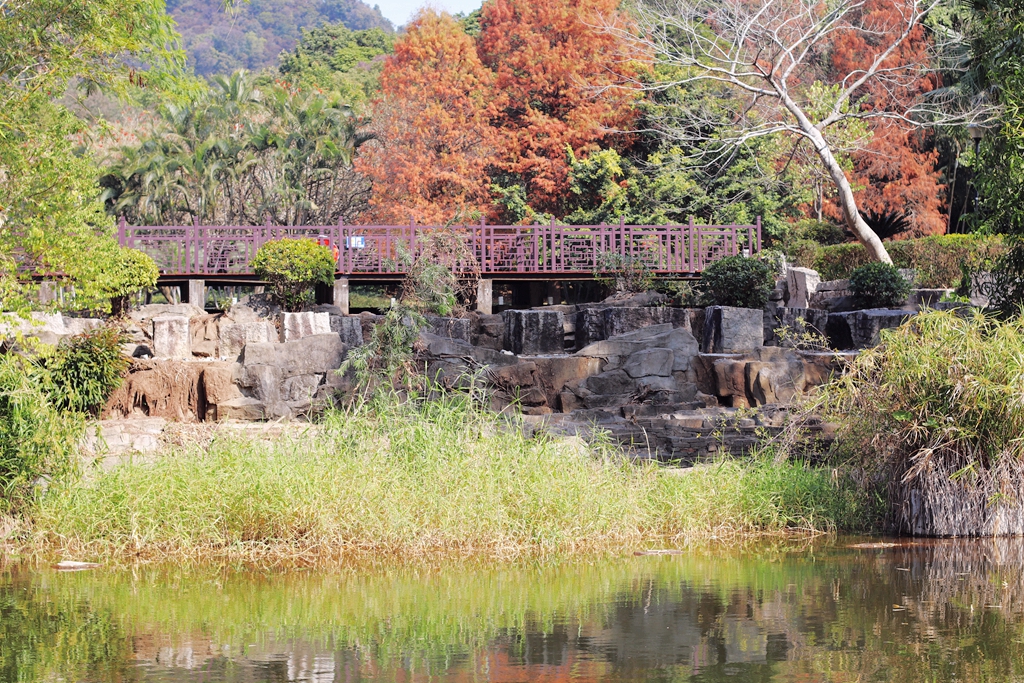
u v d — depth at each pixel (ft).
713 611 22.21
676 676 17.12
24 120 45.83
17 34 45.14
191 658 18.38
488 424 34.32
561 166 105.81
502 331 62.28
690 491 33.63
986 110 74.13
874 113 78.33
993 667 17.53
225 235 68.39
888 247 72.33
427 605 22.90
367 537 29.63
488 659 18.33
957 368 30.66
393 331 48.55
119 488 30.25
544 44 108.78
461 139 112.47
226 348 56.49
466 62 115.55
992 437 31.01
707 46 107.55
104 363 49.70
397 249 65.51
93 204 46.96
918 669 17.42
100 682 16.80
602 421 48.93
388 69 119.14
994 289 42.19
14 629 20.65
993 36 42.70
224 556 28.55
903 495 32.48
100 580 25.57
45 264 49.03
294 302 61.98
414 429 33.12
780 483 34.50
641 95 102.42
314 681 16.92
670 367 53.93
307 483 30.09
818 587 24.64
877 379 32.78
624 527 31.76
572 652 18.80
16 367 32.30
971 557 28.40
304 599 23.57
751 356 55.21
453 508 30.35
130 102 54.03
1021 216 39.93
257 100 136.05
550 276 69.87
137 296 64.75
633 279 69.10
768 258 71.51
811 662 17.95
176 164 122.83
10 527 29.84
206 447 34.63
